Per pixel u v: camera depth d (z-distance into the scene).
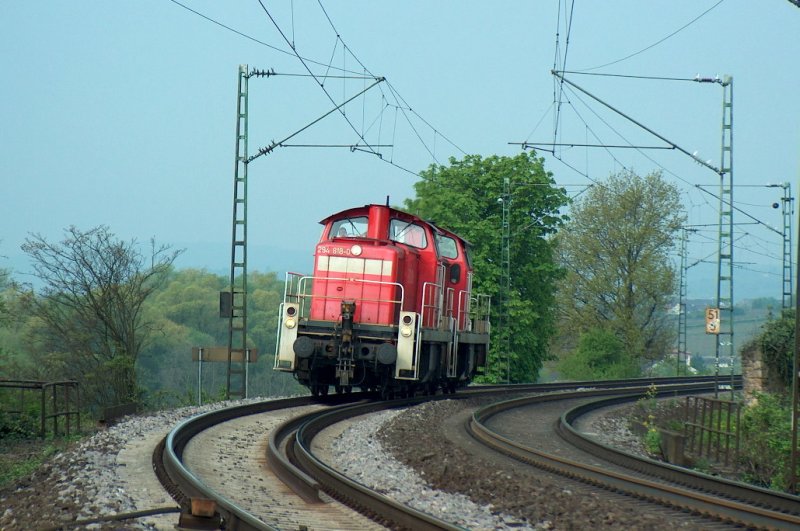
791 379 100.75
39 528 32.16
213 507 32.47
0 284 140.88
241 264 106.31
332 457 56.19
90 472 44.06
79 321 134.00
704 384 150.88
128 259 133.75
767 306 109.44
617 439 82.88
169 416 72.88
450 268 101.12
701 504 45.78
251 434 63.44
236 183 106.69
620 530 39.28
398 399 92.00
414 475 51.47
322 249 88.00
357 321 85.69
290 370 85.81
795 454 63.56
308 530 34.22
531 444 71.75
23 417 82.75
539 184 188.25
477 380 188.75
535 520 41.03
